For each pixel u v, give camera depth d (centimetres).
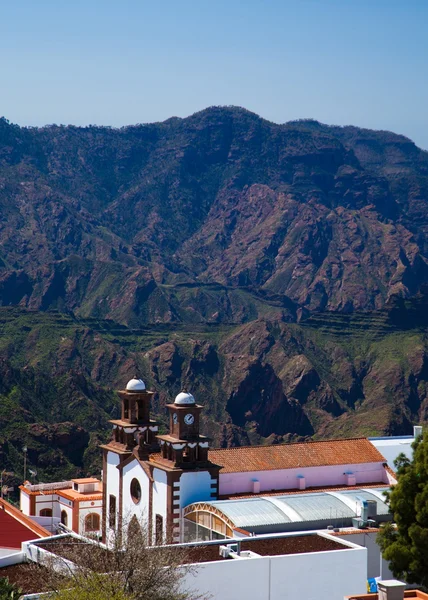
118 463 13350
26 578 8244
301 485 12962
